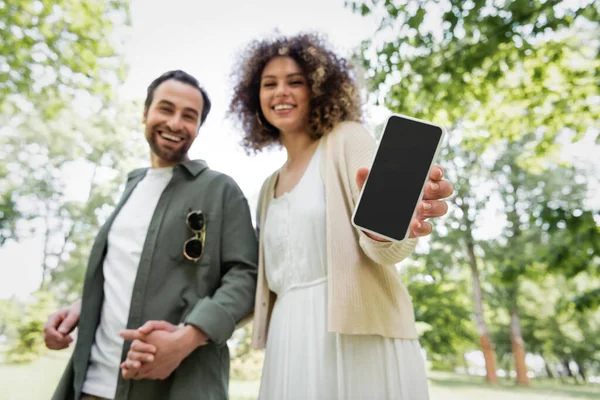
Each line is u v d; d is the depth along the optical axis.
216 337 1.51
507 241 22.70
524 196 22.50
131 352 1.36
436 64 5.34
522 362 25.80
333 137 1.66
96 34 6.66
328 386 1.32
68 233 14.64
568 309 6.08
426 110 5.67
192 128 2.03
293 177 1.81
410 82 5.41
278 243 1.63
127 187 2.09
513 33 5.00
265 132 2.22
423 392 1.37
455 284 26.19
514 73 5.84
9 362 13.58
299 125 1.87
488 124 6.52
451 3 5.03
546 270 5.29
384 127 1.13
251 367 12.79
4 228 13.29
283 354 1.47
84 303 1.77
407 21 5.18
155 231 1.77
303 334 1.44
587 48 5.46
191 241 1.73
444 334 24.48
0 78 6.40
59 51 6.52
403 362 1.36
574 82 5.66
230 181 1.94
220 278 1.78
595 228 4.79
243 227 1.84
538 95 5.89
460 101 5.80
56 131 11.97
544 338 30.69
